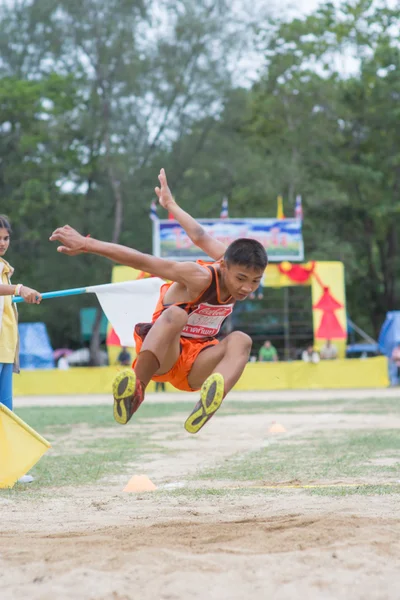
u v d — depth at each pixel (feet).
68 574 16.20
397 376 139.64
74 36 192.13
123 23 191.62
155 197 196.24
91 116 190.60
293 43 216.95
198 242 25.38
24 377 134.51
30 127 193.67
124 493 30.48
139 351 22.00
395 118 207.62
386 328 142.82
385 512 23.98
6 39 198.29
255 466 37.83
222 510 25.61
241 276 21.80
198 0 197.16
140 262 21.63
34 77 202.18
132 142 196.24
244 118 202.18
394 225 216.54
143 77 193.26
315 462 38.75
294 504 26.55
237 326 164.04
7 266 34.53
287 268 137.59
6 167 196.65
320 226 210.79
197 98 195.83
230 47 196.95
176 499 28.50
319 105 213.87
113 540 19.30
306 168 210.18
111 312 33.86
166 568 16.43
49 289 199.52
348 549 17.63
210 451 45.06
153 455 43.50
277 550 17.95
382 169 214.48
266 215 201.67
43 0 191.62
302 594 15.05
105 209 199.52
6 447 32.37
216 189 202.90
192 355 22.72
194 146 197.26
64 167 194.49
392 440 47.88
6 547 19.04
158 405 92.27
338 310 138.82
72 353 185.47
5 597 15.34
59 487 32.40
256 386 134.62
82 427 62.95
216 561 16.92
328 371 135.33
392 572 16.16
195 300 22.22
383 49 208.33
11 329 34.53
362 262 227.20
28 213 194.18
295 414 73.36
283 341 189.26
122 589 15.35
